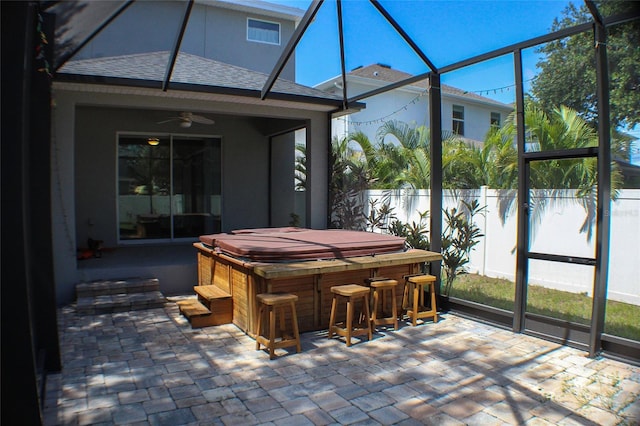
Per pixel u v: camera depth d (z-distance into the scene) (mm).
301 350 4297
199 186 9531
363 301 4770
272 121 9422
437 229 5816
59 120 5969
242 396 3309
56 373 3719
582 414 3045
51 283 3701
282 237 5961
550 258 4504
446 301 5734
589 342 4191
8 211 2320
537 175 7055
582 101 7430
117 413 3039
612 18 3824
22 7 2293
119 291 6016
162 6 9938
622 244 5168
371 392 3381
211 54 10594
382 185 10945
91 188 8531
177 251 8070
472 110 14094
